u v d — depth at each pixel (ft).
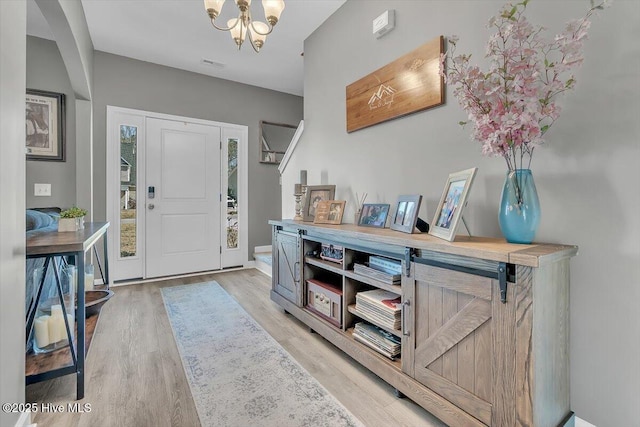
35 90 10.10
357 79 8.26
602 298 3.96
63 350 5.50
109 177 11.39
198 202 13.23
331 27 9.25
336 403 4.86
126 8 8.81
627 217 3.78
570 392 4.13
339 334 6.31
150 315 8.50
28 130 10.03
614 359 3.86
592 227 4.05
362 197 8.20
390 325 5.29
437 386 4.35
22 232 4.14
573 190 4.23
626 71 3.78
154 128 12.25
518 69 3.91
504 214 4.28
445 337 4.25
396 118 7.06
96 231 6.52
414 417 4.57
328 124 9.48
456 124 5.76
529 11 4.69
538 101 3.92
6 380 3.57
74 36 7.83
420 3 6.44
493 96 4.06
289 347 6.71
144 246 12.10
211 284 11.60
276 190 15.24
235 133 14.11
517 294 3.45
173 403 4.83
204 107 13.30
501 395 3.59
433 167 6.23
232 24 6.70
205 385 5.31
